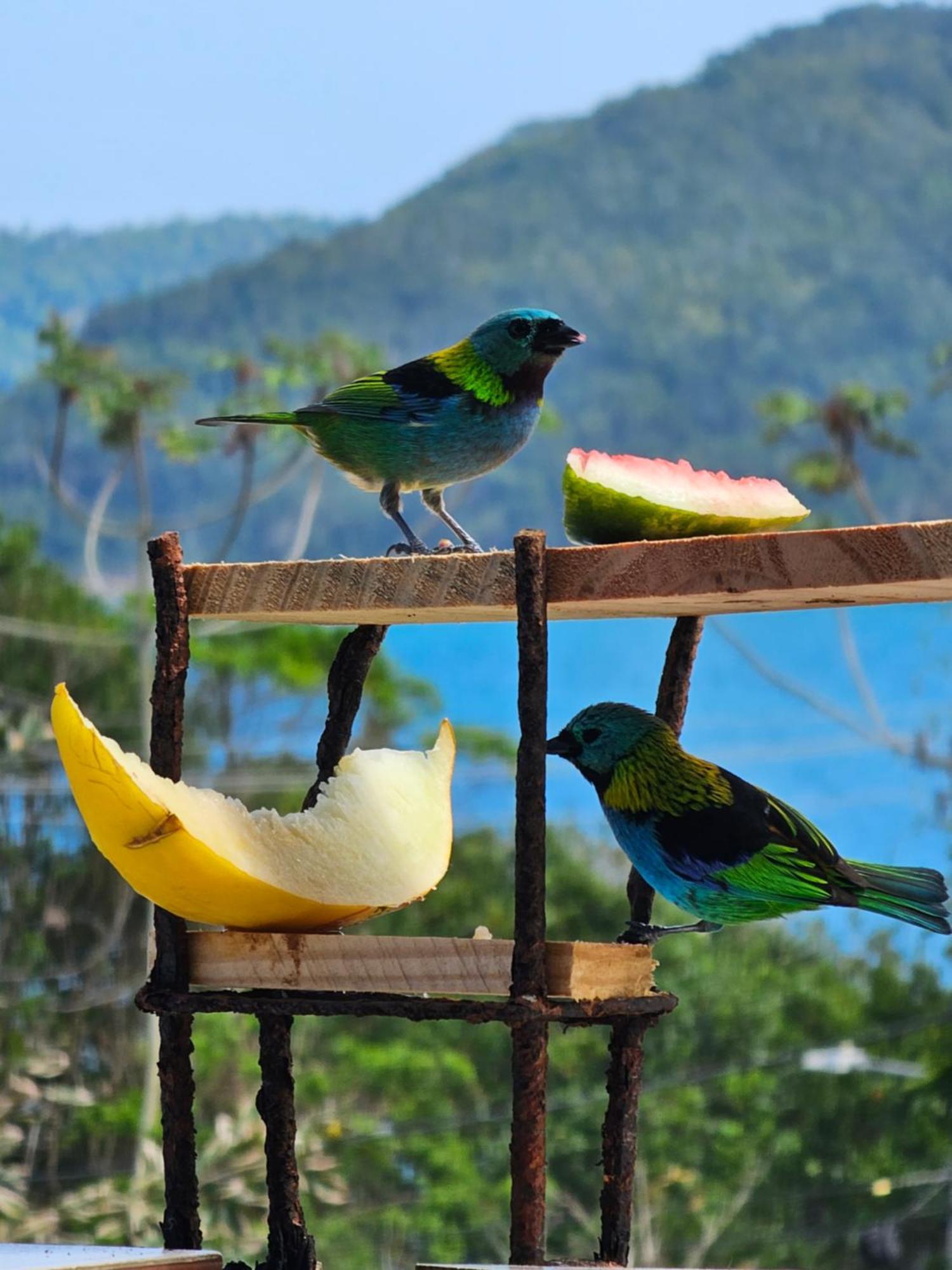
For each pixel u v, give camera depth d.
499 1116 19.42
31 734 16.53
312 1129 14.91
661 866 4.39
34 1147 16.42
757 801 4.38
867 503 17.59
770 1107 19.92
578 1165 18.62
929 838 26.61
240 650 24.97
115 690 23.05
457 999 3.70
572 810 25.14
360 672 4.31
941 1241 19.61
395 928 21.55
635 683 42.50
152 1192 13.61
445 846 4.00
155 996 3.79
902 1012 21.39
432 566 3.66
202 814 3.67
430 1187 18.23
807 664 42.34
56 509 45.81
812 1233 19.34
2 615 22.88
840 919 23.39
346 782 3.93
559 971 3.46
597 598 3.53
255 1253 12.55
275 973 3.71
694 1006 20.62
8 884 19.97
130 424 18.17
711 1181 19.00
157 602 3.86
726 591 3.44
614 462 3.89
